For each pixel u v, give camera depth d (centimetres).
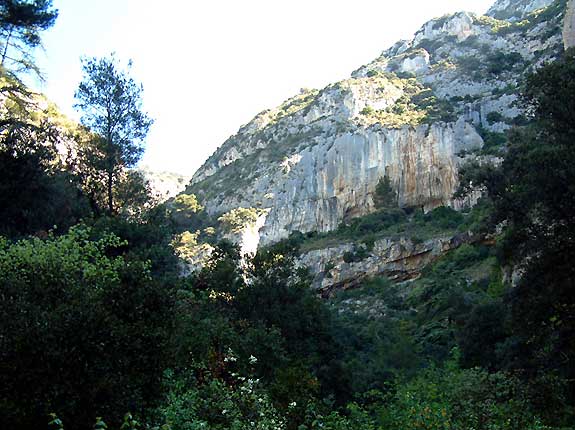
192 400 1217
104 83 4072
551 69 2084
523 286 2089
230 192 11188
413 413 1412
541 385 1736
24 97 3647
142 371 1117
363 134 10238
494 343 3300
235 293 3167
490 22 13638
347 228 9275
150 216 3788
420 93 11800
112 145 3994
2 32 3108
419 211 9206
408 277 7512
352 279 7812
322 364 3066
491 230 2456
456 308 4459
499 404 1612
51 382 973
